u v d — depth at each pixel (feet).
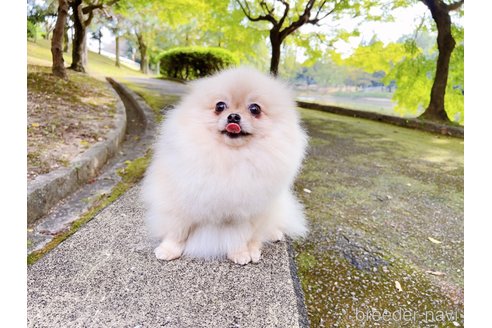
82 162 2.16
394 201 2.39
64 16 5.55
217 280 1.28
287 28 7.37
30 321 1.04
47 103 3.81
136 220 1.70
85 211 1.81
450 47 6.11
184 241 1.43
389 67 7.98
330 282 1.41
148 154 2.89
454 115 7.50
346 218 2.05
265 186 1.24
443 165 3.41
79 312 1.09
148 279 1.26
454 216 2.19
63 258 1.36
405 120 5.99
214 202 1.21
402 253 1.69
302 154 1.38
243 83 1.28
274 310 1.15
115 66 16.22
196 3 7.72
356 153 3.71
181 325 1.06
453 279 1.49
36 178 1.81
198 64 11.84
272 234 1.61
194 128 1.24
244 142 1.22
